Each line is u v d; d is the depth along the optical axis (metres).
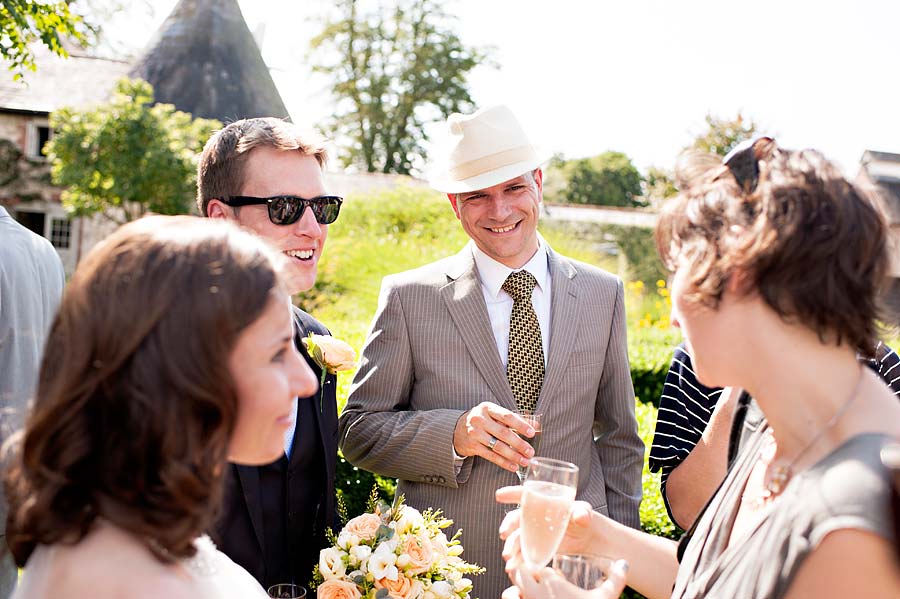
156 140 21.67
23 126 27.58
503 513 2.69
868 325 1.15
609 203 38.72
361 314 13.80
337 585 1.92
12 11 8.44
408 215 16.17
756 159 1.25
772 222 1.15
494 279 2.89
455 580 2.06
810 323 1.15
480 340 2.81
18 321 2.50
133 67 26.83
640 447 2.93
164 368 1.00
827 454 1.13
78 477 1.01
